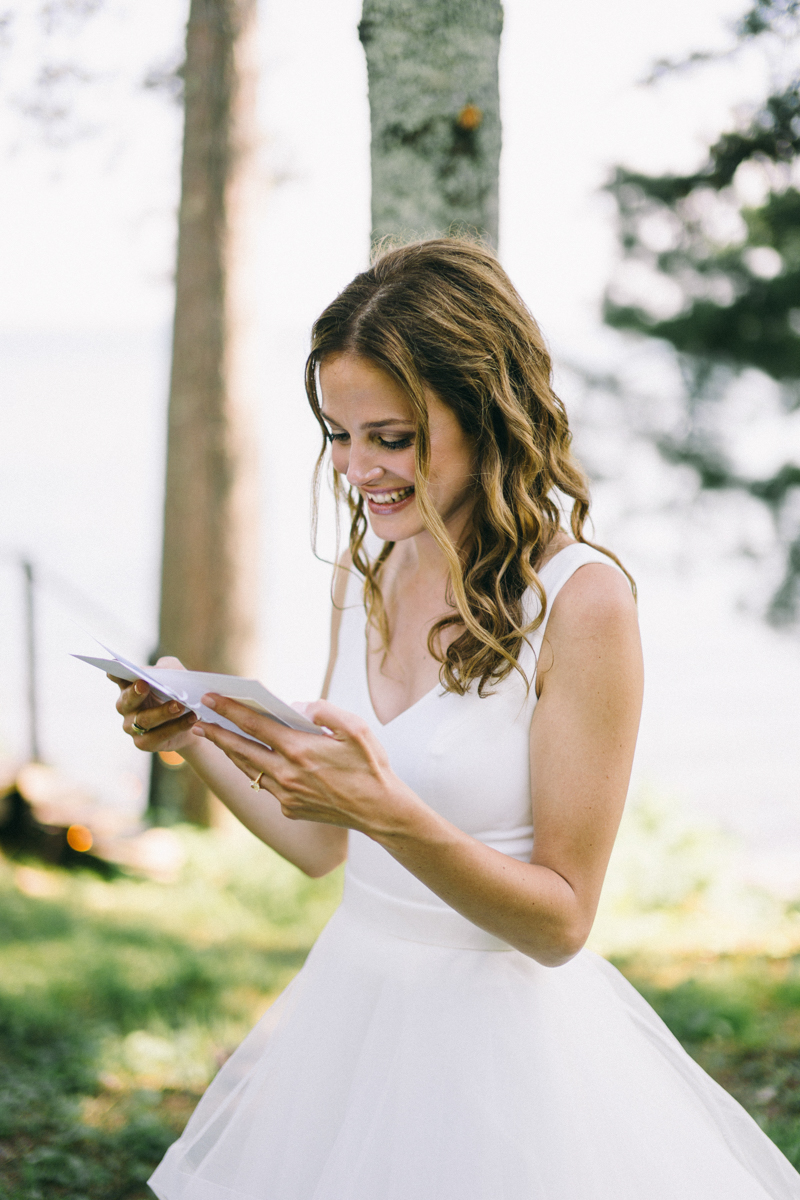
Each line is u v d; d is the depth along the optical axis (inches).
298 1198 62.0
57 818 261.9
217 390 285.0
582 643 59.0
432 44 105.7
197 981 181.6
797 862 271.9
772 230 251.9
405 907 64.3
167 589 291.6
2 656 431.2
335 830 76.1
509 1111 58.4
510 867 55.9
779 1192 67.2
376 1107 60.6
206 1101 73.4
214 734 54.8
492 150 108.1
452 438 62.5
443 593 68.2
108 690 400.8
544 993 62.5
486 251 65.6
